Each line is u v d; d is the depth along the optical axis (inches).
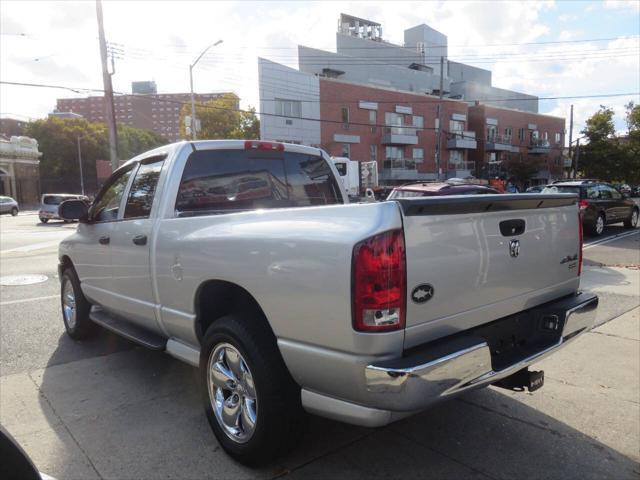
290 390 107.2
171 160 147.8
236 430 115.0
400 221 87.4
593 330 218.1
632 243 538.3
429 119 1937.7
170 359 185.5
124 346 201.6
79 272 192.2
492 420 135.5
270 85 1492.4
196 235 123.7
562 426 132.6
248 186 162.2
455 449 120.6
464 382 93.4
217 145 155.2
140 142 3139.8
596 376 167.3
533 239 117.4
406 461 115.3
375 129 1763.0
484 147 2187.5
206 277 118.7
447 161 2022.6
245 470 112.0
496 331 112.7
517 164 2047.2
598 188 633.0
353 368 88.5
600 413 140.2
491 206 103.3
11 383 162.9
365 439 124.9
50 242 609.3
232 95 1830.7
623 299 273.9
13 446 70.2
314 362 95.0
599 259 430.0
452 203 94.1
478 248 101.8
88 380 165.2
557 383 161.3
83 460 116.0
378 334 86.1
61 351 195.8
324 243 91.8
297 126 1555.1
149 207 150.6
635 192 2517.2
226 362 118.5
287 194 172.7
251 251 106.1
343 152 1679.4
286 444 109.1
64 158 2768.2
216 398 120.6
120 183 175.2
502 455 118.0
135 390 156.6
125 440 125.2
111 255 164.2
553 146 2554.1
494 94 2760.8
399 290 87.0
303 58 2007.9
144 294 147.6
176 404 146.3
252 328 108.7
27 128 2775.6
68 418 137.3
